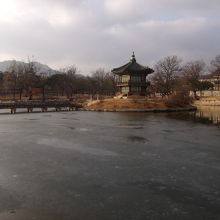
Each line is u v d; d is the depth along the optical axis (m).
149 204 14.66
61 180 18.36
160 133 37.47
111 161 23.06
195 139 32.84
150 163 22.38
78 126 45.09
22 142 31.17
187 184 17.52
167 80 110.44
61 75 128.50
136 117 60.91
